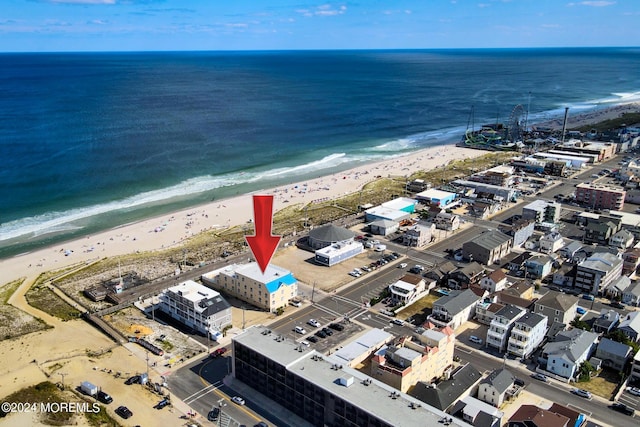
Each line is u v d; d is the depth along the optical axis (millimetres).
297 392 94438
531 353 117625
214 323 123625
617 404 99812
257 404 99688
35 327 126875
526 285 142875
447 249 177750
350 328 127500
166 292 133125
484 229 196500
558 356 108750
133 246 181375
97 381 105625
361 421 84938
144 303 139125
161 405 97938
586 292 147500
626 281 147500
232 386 104812
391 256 169625
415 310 136875
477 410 93062
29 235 191125
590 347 114250
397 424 80250
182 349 117875
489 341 119812
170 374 108438
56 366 110312
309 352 100562
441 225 195500
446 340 108875
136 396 101125
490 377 101625
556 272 153125
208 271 158375
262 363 99938
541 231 195250
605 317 127688
